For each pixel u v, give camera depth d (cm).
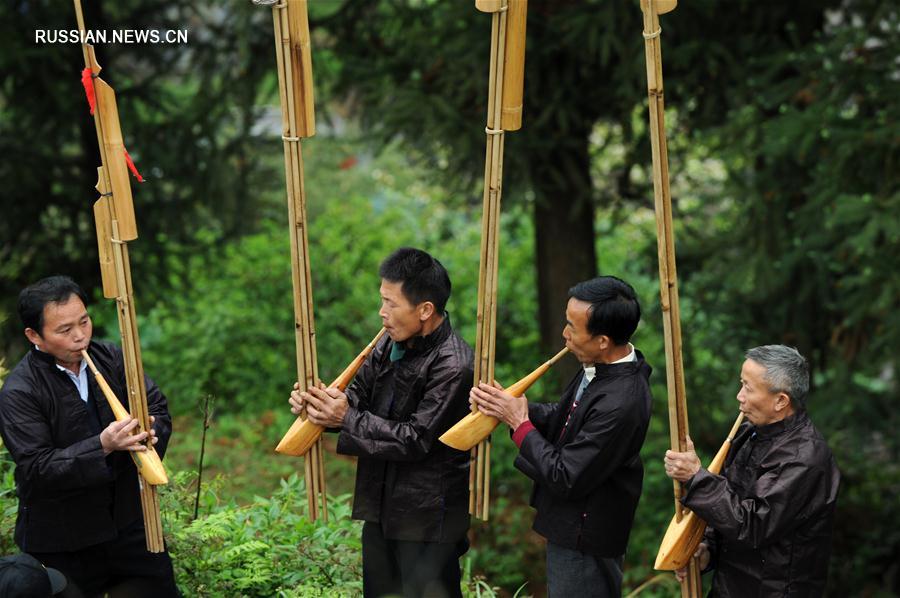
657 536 2505
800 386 868
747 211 2317
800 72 2153
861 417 2359
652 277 2675
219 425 2794
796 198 2269
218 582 1169
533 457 909
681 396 879
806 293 2319
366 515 1002
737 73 2233
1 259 2939
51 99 2759
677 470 876
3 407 930
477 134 2294
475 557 2284
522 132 2309
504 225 3397
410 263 931
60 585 880
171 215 2953
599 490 930
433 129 2264
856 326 2270
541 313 2772
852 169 2016
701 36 2264
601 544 935
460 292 3425
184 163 2844
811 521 873
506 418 922
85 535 968
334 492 2402
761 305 2484
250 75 2709
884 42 2095
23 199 2906
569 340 915
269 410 3025
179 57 2889
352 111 2777
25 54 2533
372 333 3216
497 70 873
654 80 823
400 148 2517
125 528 1009
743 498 887
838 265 2220
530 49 2216
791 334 2462
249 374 3102
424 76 2444
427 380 959
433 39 2431
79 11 860
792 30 2264
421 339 962
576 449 898
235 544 1228
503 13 860
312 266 3306
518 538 2466
